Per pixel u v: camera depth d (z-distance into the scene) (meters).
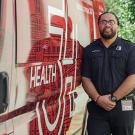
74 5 4.95
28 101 3.43
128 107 4.83
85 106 5.41
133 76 4.80
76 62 4.91
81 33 5.26
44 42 3.79
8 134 3.09
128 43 4.91
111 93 4.86
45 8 3.84
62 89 4.37
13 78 3.16
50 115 3.95
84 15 5.52
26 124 3.38
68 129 4.62
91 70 4.97
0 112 2.97
